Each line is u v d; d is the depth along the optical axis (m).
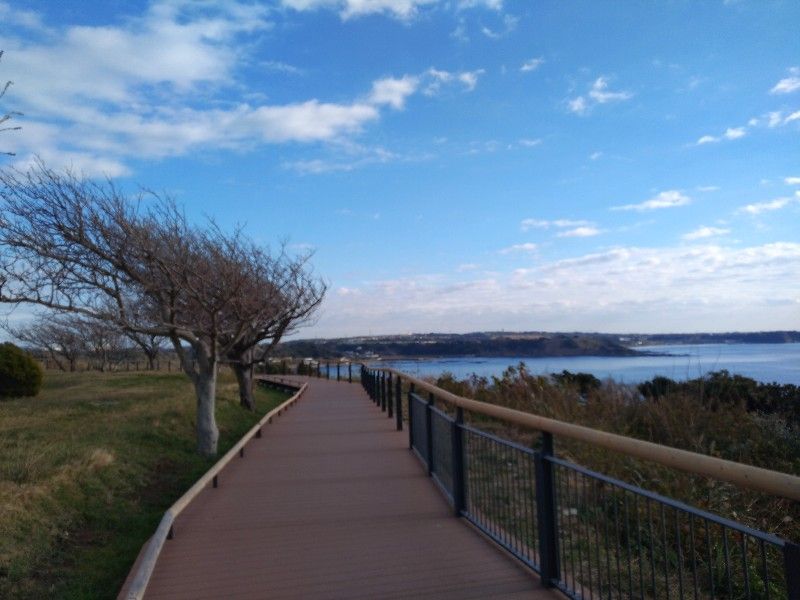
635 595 4.59
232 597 4.70
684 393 10.75
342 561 5.39
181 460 11.52
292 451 11.46
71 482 8.11
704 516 2.98
